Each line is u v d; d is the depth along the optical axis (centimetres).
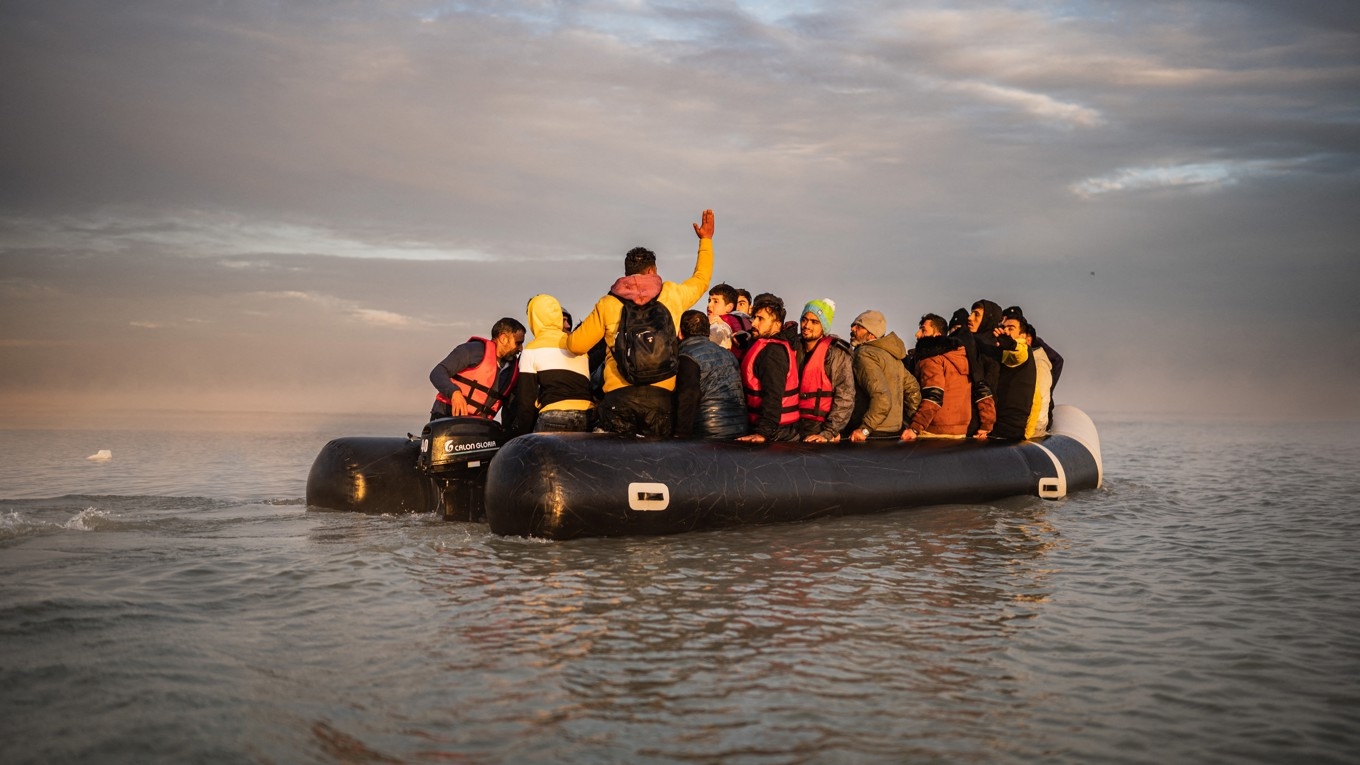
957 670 436
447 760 335
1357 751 357
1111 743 361
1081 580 618
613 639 473
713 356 802
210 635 477
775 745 351
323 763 333
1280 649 477
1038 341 1095
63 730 360
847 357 878
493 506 734
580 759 337
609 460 726
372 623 500
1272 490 1130
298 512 888
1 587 560
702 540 717
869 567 638
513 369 887
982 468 925
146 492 1075
